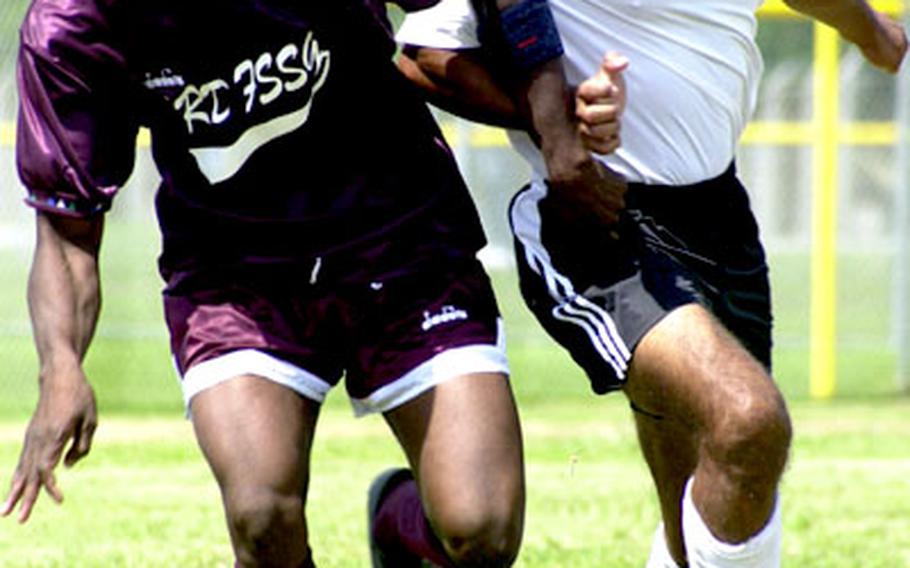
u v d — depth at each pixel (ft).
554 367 177.68
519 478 60.70
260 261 62.08
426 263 63.00
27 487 58.95
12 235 211.61
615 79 61.72
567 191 63.98
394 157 63.21
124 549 95.86
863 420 151.53
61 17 60.29
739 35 67.36
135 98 61.52
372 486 72.84
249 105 60.59
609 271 65.31
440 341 62.08
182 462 127.24
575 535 99.35
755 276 69.82
